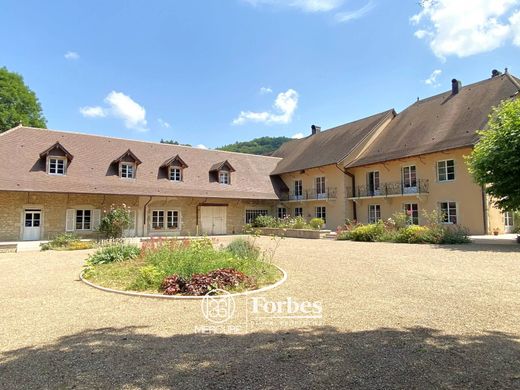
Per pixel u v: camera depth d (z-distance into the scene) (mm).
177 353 3666
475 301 5555
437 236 14602
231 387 2908
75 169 20781
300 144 33000
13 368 3373
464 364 3279
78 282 7723
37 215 19250
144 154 24766
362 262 9727
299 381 2992
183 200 24266
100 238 19531
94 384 3012
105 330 4473
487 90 20625
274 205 29219
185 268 7105
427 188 20562
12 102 29906
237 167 28969
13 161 19078
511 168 13078
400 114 26109
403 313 4969
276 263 9688
